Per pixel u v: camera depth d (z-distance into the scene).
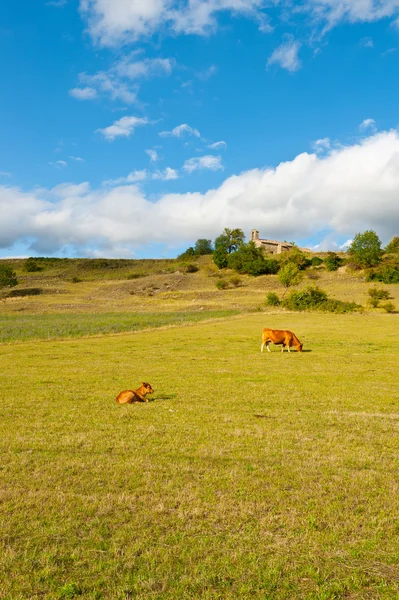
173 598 4.66
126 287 113.50
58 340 34.69
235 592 4.77
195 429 10.76
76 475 7.86
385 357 24.69
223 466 8.28
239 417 11.98
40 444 9.59
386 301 72.88
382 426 11.09
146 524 6.14
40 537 5.80
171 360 23.95
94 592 4.73
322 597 4.68
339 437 10.18
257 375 19.12
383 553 5.45
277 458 8.73
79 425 11.18
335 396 14.81
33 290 109.81
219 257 134.12
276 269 120.62
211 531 5.96
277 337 26.92
